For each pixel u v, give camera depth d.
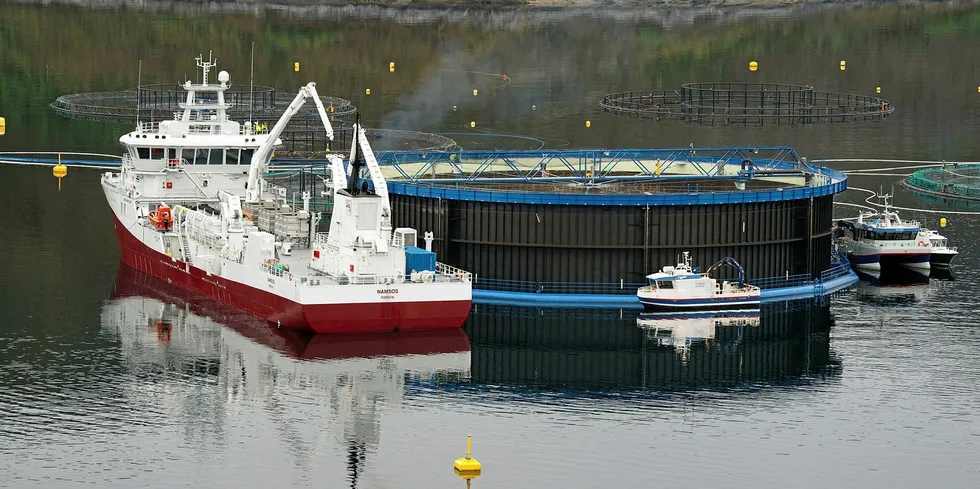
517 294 194.25
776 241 199.88
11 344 173.25
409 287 171.50
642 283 194.12
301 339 173.12
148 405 151.38
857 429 146.12
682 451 139.62
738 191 199.88
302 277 173.88
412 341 173.25
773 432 145.25
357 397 154.50
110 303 194.62
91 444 139.75
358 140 181.25
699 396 157.00
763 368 166.62
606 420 148.62
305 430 144.50
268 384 158.38
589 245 193.12
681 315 190.25
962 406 153.00
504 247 195.25
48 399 152.75
